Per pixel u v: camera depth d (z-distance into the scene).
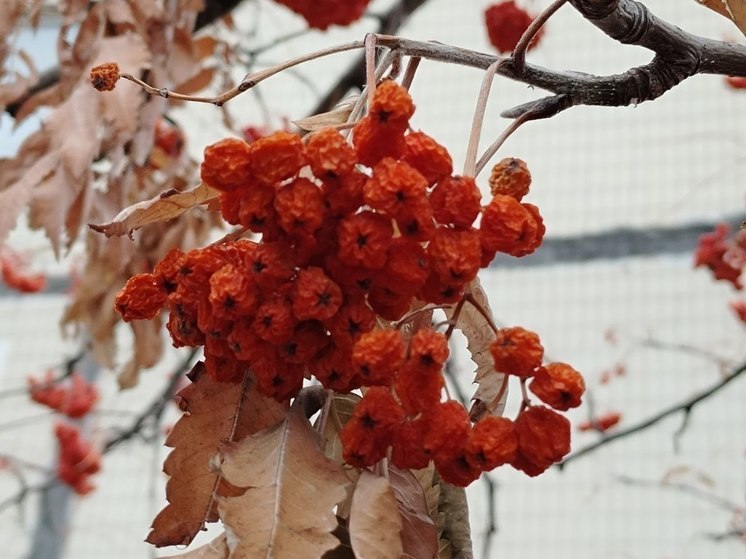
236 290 0.31
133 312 0.33
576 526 1.21
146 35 0.64
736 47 0.38
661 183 1.33
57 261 0.60
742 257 0.99
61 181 0.60
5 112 0.73
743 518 1.02
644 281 1.29
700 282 1.28
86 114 0.61
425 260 0.31
